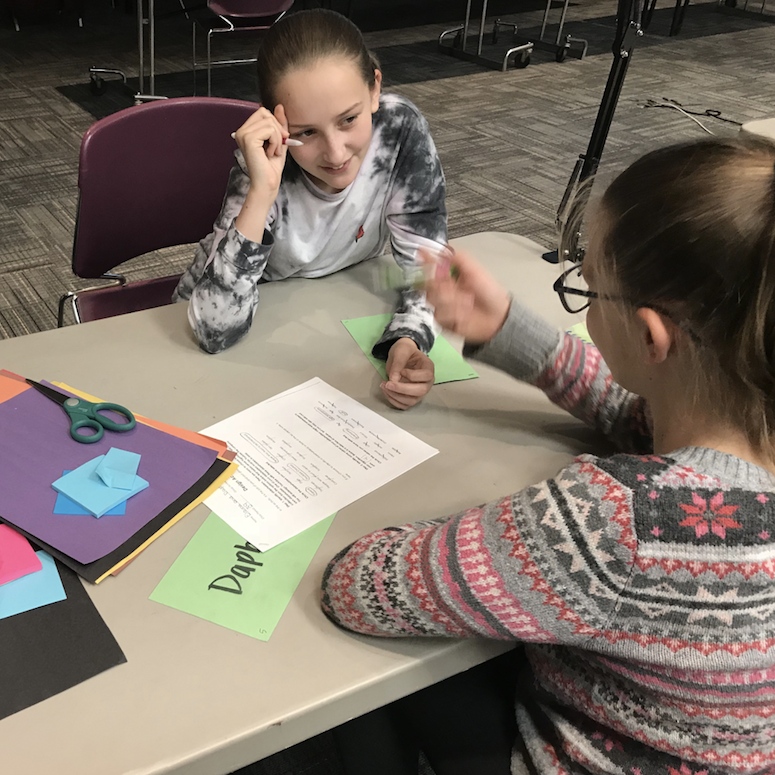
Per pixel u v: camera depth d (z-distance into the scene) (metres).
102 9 5.82
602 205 0.62
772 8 7.16
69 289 2.49
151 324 1.09
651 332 0.58
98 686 0.60
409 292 1.16
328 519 0.78
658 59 5.43
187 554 0.73
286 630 0.66
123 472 0.79
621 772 0.62
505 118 4.20
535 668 0.70
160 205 1.51
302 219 1.25
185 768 0.56
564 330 1.03
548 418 0.97
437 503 0.81
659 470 0.55
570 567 0.54
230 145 1.52
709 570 0.52
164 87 4.25
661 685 0.56
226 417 0.91
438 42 5.59
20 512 0.74
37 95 4.10
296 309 1.16
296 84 1.03
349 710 0.63
